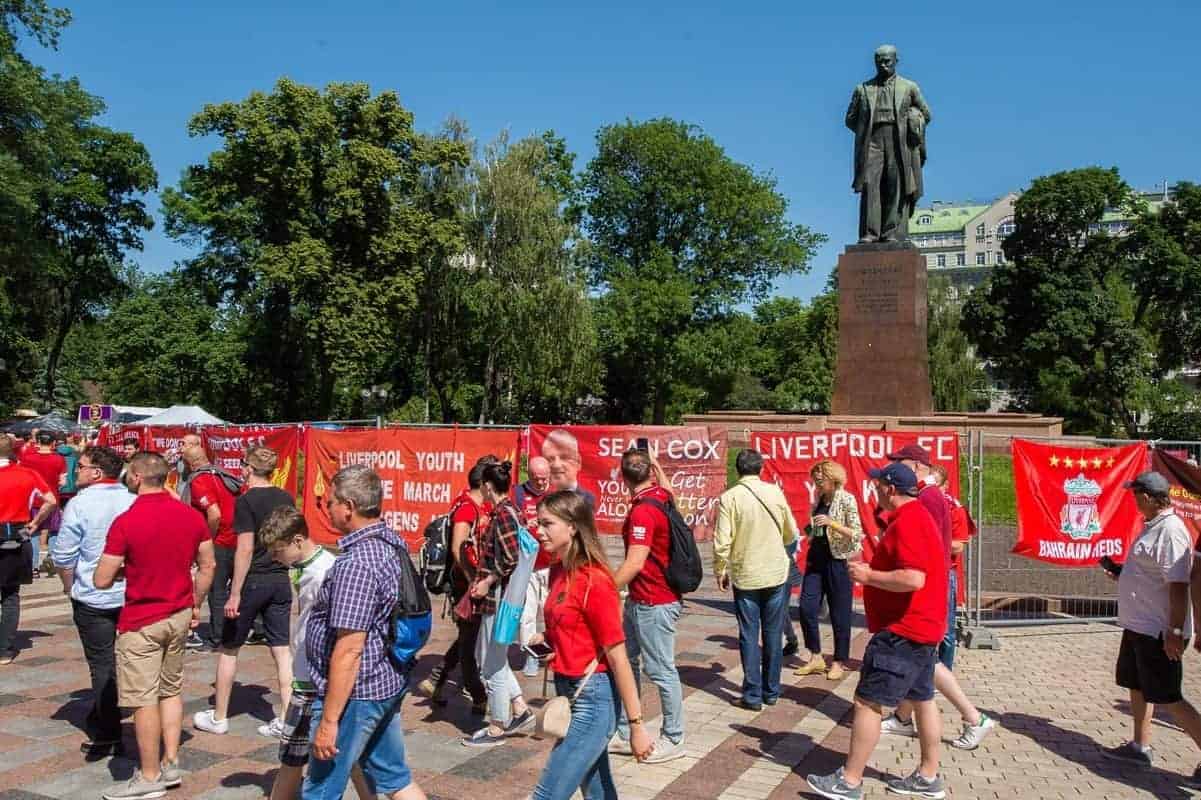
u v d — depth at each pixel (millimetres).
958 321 58594
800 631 11000
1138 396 51906
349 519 4352
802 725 7215
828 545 8664
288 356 46250
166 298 49062
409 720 7160
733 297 54781
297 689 4500
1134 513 10570
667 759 6336
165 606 5559
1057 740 6930
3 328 47594
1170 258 50312
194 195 46562
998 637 10500
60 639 9992
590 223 56094
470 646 7043
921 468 6945
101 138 47000
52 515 13273
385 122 42469
